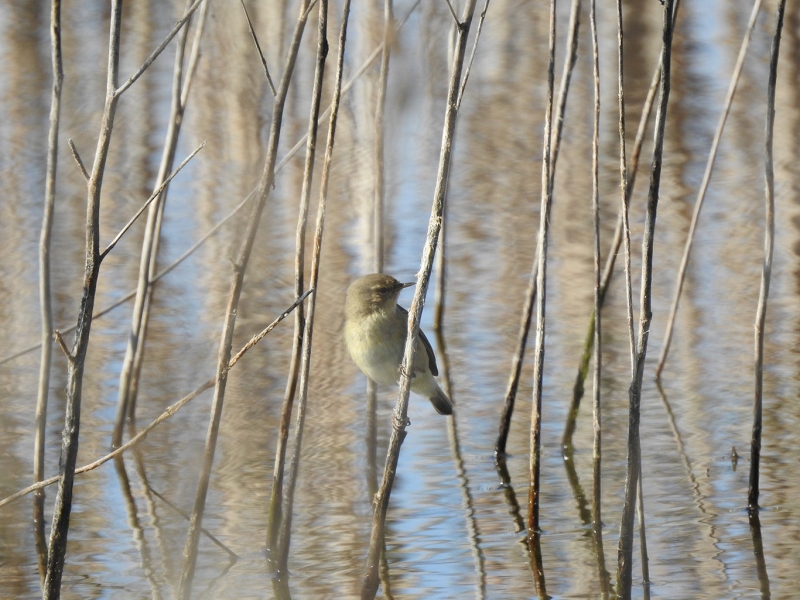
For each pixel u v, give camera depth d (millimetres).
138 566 9875
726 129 22953
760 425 10539
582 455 12188
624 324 15680
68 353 6953
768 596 8883
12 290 16172
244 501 11195
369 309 10578
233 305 9125
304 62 24609
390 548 10102
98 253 6961
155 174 20750
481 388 14078
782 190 20188
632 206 19859
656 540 10094
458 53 7844
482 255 18234
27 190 20000
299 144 10867
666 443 12281
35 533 10469
